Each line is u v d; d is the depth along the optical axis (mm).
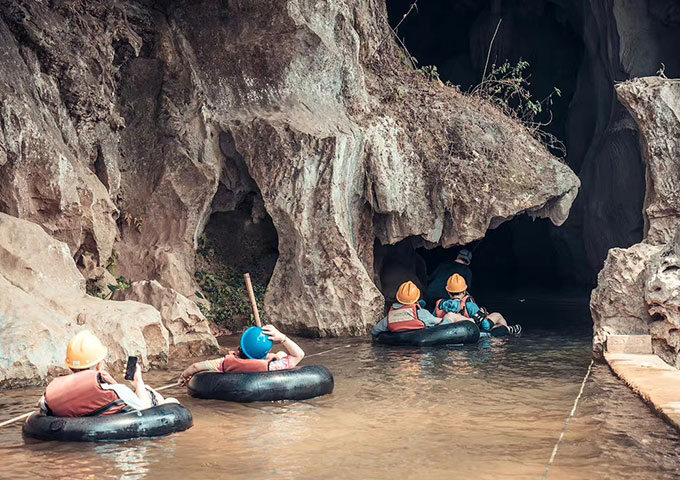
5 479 4598
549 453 5152
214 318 12461
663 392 6758
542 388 7645
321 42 13266
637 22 18188
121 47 12742
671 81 9977
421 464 4898
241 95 13266
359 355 10148
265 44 13086
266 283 13625
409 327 11188
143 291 10219
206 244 13523
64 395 5613
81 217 10523
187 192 12688
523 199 13938
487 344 11211
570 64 23562
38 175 10172
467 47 25922
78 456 5090
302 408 6715
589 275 21203
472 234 13844
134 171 12750
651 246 9531
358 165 13422
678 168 9742
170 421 5734
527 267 23516
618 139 18516
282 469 4793
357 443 5461
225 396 6980
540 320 14352
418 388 7691
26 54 10852
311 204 12633
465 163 13961
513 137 14586
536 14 23469
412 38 26359
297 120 12930
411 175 13891
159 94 12984
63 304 8734
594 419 6188
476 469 4773
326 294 12281
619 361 8516
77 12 11828
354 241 13438
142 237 12531
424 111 14516
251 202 13766
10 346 7691
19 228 9078
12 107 10023
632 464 4859
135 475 4672
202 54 13273
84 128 11570
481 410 6617
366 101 14078
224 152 13180
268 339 7383
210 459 5023
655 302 8867
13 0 10805
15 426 6023
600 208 19609
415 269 17438
